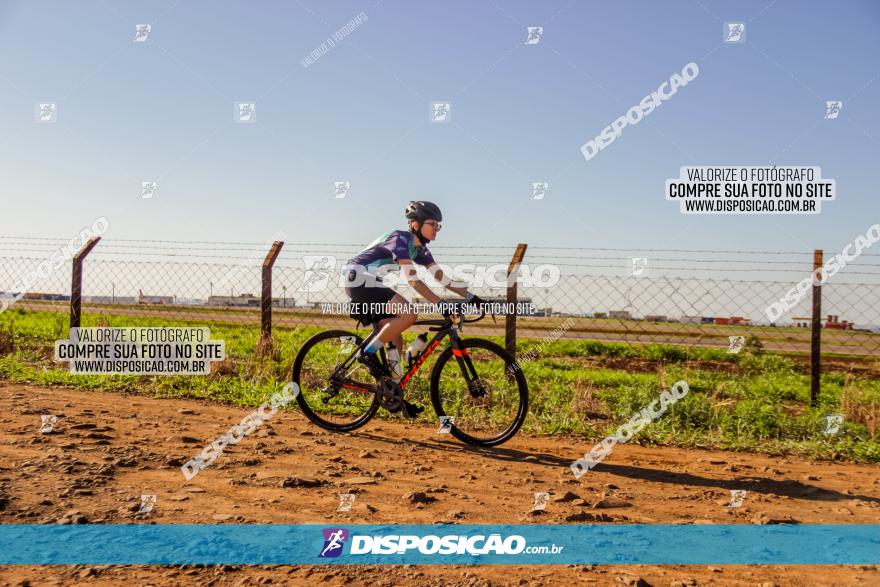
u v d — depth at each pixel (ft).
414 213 16.80
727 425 19.34
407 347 17.67
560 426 18.83
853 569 8.71
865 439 18.25
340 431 17.30
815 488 13.29
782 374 34.37
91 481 11.44
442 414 16.93
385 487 12.20
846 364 40.27
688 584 8.09
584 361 37.83
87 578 7.63
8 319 39.88
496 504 11.43
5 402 18.56
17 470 11.76
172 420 17.51
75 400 19.74
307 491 11.68
